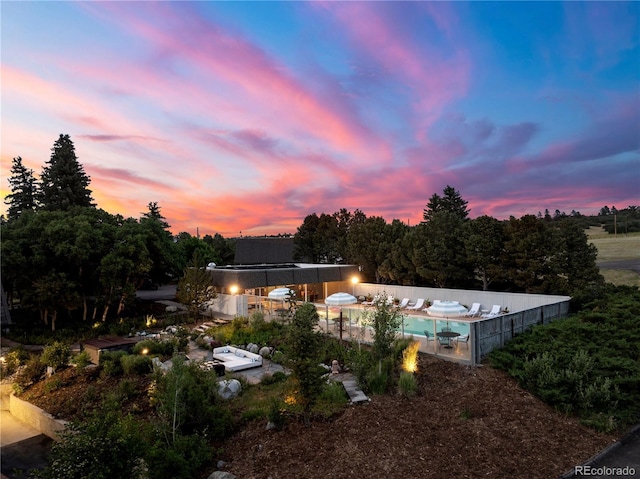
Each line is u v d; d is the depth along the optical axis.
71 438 6.77
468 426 9.53
